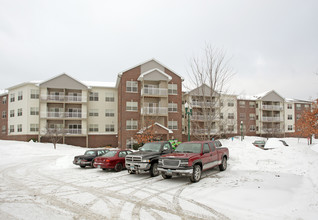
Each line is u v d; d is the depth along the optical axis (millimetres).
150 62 35594
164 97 34469
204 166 10656
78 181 10938
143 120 30984
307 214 5688
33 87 36750
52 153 27828
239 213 6113
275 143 24953
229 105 46219
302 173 10805
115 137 39906
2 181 11156
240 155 15070
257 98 53031
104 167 13414
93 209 6641
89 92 39844
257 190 8062
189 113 17234
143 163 11516
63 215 6133
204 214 6109
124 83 34406
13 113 38312
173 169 9891
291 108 55438
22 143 31359
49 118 35594
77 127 38125
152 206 6859
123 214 6188
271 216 5801
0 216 6027
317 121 14383
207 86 16578
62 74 36906
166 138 33812
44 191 8914
